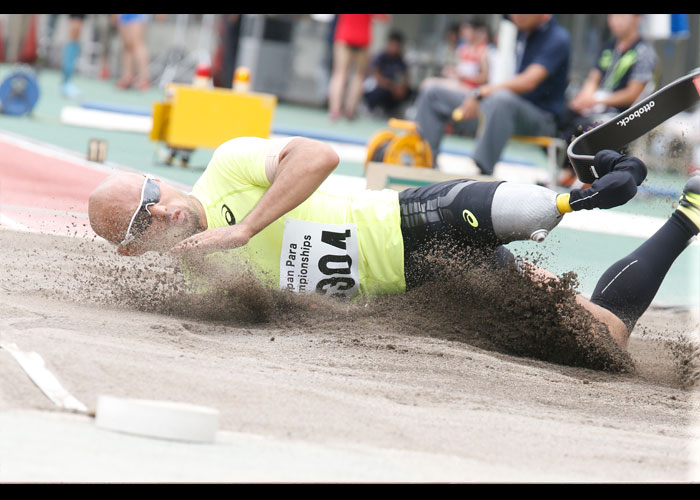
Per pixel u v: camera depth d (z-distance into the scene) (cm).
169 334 1155
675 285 2228
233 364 1039
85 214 2184
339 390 981
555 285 1309
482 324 1323
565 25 6538
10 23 7275
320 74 7444
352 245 1326
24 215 2072
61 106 5128
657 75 3647
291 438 796
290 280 1336
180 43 7506
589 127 1416
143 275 1491
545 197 1263
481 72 6022
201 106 3181
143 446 706
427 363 1151
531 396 1077
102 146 3123
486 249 1319
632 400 1122
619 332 1323
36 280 1423
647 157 2583
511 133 3195
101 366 917
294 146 1270
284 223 1315
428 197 1316
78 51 5725
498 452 823
